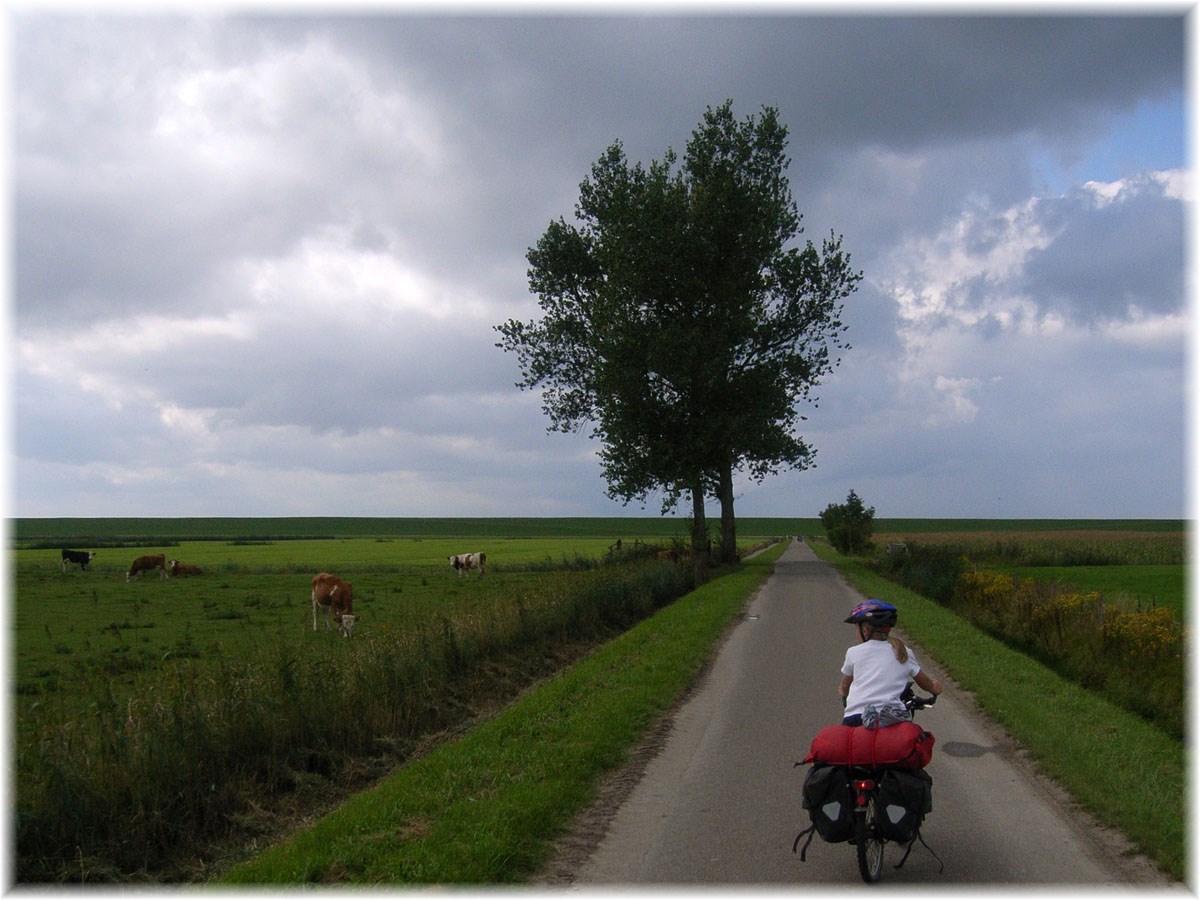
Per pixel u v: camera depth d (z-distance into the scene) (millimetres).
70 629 22812
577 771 8094
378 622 21500
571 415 44469
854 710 6281
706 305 40062
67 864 7410
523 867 6137
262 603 29375
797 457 43406
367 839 6586
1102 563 46250
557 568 47594
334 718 10664
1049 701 11047
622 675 12891
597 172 44281
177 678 11258
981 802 7395
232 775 9133
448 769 8344
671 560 39031
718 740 9578
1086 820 6977
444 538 121750
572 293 45000
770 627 19359
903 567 34000
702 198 38344
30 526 158375
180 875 7531
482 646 15336
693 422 38906
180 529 152750
